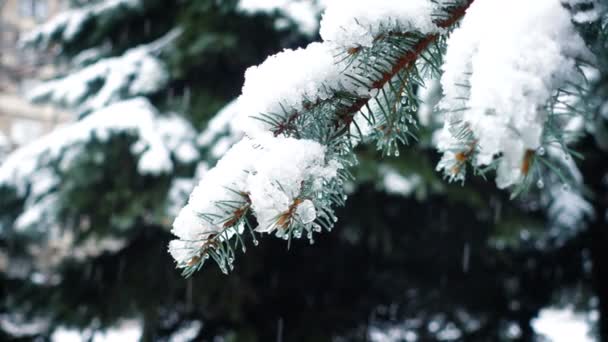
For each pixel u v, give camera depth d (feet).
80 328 17.35
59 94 17.42
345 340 19.42
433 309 20.68
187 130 16.07
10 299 18.25
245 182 2.66
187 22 17.30
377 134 3.25
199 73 18.01
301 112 2.96
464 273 19.67
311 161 2.69
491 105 2.11
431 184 14.58
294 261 19.02
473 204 15.56
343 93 3.01
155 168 14.53
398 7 2.96
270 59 3.09
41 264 21.56
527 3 2.41
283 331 18.07
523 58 2.24
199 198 2.66
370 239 16.61
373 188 16.52
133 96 17.51
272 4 15.12
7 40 31.24
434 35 3.09
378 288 20.11
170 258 17.71
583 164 17.62
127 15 18.97
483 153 2.17
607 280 20.35
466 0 3.10
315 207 2.69
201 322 19.60
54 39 19.94
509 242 16.19
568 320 23.88
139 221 16.72
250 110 2.96
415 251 18.53
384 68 3.06
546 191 16.80
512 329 21.54
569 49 2.38
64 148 15.71
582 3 2.63
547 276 20.97
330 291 19.38
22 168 15.76
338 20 2.94
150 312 17.19
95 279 17.75
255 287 18.42
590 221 19.38
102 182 16.37
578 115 2.39
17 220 17.89
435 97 11.21
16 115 63.98
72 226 17.16
